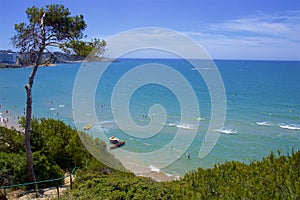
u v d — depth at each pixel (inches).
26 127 334.3
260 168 200.4
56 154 408.2
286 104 1863.9
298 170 184.1
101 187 244.2
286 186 167.5
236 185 182.2
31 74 349.1
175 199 206.5
